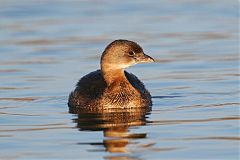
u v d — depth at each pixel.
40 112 17.19
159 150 13.62
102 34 27.03
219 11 31.05
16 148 14.00
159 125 15.53
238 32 26.91
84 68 22.03
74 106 17.83
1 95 19.03
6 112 17.20
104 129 15.32
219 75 20.86
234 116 16.12
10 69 22.08
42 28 28.25
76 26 28.55
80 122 16.05
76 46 25.16
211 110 16.86
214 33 26.83
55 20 29.80
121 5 32.81
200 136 14.49
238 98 18.06
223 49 24.23
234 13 30.56
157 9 31.81
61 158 13.27
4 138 14.75
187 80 20.42
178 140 14.25
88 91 17.83
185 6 32.31
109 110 17.31
